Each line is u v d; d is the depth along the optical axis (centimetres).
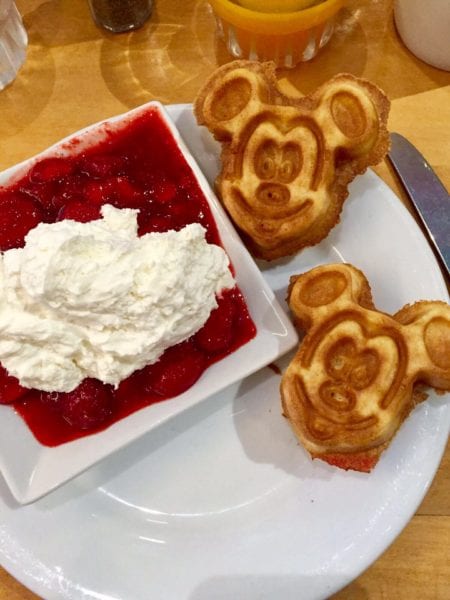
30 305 25
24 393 27
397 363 25
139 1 34
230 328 27
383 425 24
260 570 26
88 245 24
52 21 36
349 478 27
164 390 27
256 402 29
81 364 26
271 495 28
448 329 25
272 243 27
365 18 35
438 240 30
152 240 26
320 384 25
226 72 29
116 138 30
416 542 28
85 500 28
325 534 26
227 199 28
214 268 27
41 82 35
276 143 27
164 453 29
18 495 25
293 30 31
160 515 28
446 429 27
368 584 28
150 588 26
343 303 26
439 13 30
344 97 28
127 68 35
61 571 26
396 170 31
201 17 35
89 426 26
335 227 30
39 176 28
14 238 27
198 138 31
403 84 34
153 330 25
